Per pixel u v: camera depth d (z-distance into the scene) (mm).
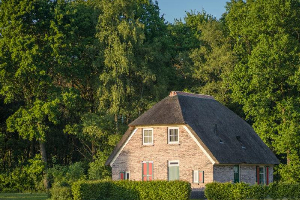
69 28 67562
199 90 78562
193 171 55031
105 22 70000
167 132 57156
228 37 80375
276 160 64875
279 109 68875
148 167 57906
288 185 46625
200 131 55781
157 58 74000
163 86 74125
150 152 57844
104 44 70688
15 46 62938
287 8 69750
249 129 65750
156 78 74875
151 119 57594
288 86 72000
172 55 84938
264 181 63062
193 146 55375
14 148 74062
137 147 58719
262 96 67750
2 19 64750
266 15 71375
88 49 69750
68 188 47375
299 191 46562
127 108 72625
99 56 70000
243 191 44688
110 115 69188
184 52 82625
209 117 59656
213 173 53969
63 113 74938
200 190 53594
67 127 70250
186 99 59812
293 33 73500
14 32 63906
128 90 69688
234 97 70312
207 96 65000
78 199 45812
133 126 58750
